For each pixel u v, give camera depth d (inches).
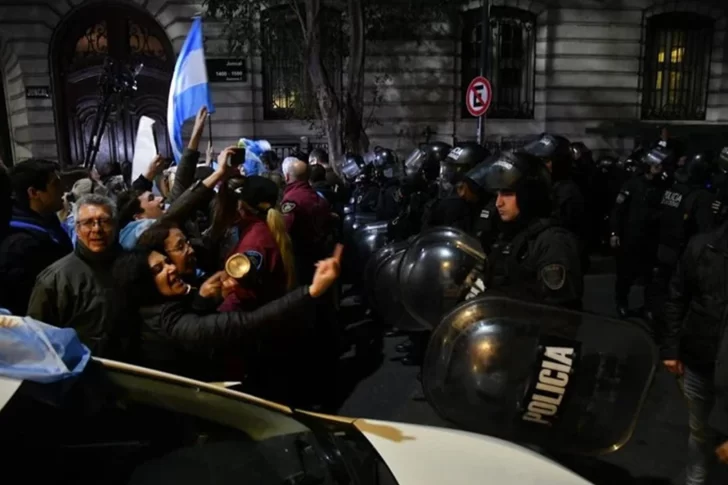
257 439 81.0
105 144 610.5
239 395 87.6
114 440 70.7
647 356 105.4
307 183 199.6
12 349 67.3
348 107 482.3
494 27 638.5
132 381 79.6
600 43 647.1
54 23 585.3
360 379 205.2
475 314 106.9
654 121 658.2
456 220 181.6
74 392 70.6
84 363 71.2
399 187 265.9
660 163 257.8
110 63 487.2
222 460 75.8
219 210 160.1
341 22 579.2
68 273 107.1
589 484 84.1
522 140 635.5
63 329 72.5
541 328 104.3
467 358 105.7
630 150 661.3
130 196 168.2
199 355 113.5
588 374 103.9
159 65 609.9
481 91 417.4
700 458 119.1
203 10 588.4
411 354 224.2
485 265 125.3
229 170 143.8
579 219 184.5
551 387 103.3
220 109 605.9
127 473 68.6
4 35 583.2
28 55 585.9
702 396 116.0
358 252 272.8
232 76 600.7
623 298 274.5
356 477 76.7
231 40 559.2
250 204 142.8
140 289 107.6
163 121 615.5
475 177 127.0
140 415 75.4
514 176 116.2
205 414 81.0
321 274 112.3
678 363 118.6
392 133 633.0
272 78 621.9
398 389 196.7
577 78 649.6
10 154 653.3
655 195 258.5
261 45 562.6
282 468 77.0
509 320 105.0
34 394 65.5
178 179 176.7
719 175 247.8
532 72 649.6
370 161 371.2
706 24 666.8
